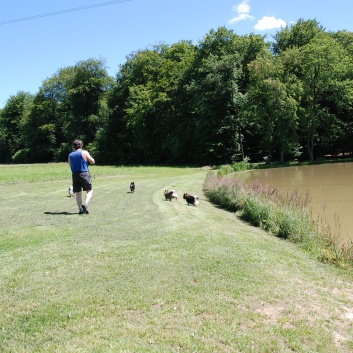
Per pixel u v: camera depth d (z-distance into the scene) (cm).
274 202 1356
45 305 483
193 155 5725
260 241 895
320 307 541
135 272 601
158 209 1176
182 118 5781
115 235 816
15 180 2669
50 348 389
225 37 5294
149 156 6269
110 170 4141
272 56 4953
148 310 479
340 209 1531
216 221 1120
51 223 923
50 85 7850
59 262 637
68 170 4025
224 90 4866
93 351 383
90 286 543
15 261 639
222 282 580
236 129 5097
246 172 3766
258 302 528
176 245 754
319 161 4628
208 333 432
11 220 962
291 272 673
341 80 5031
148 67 6294
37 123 8031
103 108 6812
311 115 4762
